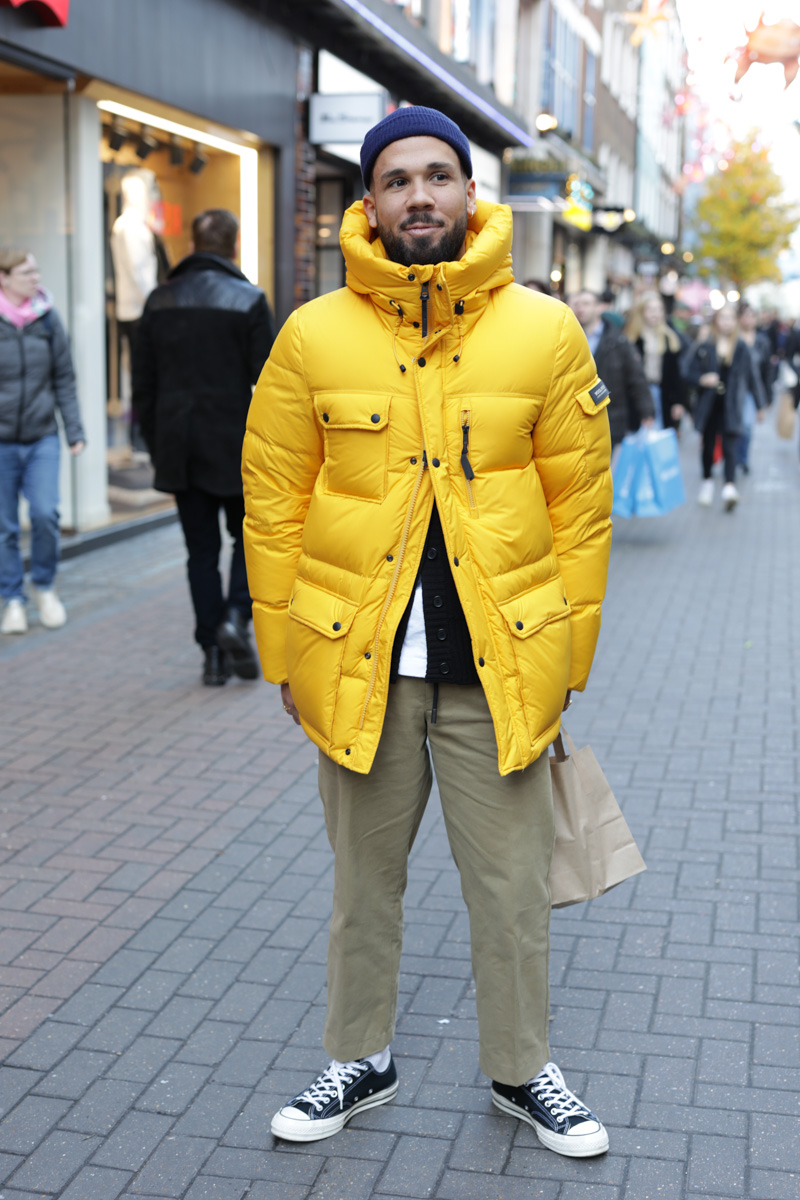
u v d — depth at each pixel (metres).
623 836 2.81
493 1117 2.86
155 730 5.48
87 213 9.39
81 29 8.54
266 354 5.86
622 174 37.16
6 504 6.92
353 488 2.49
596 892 2.79
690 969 3.48
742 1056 3.06
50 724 5.53
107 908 3.86
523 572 2.50
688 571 9.09
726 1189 2.60
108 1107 2.90
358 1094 2.83
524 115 23.84
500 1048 2.74
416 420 2.43
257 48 11.51
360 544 2.47
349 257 2.40
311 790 4.82
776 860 4.18
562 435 2.52
